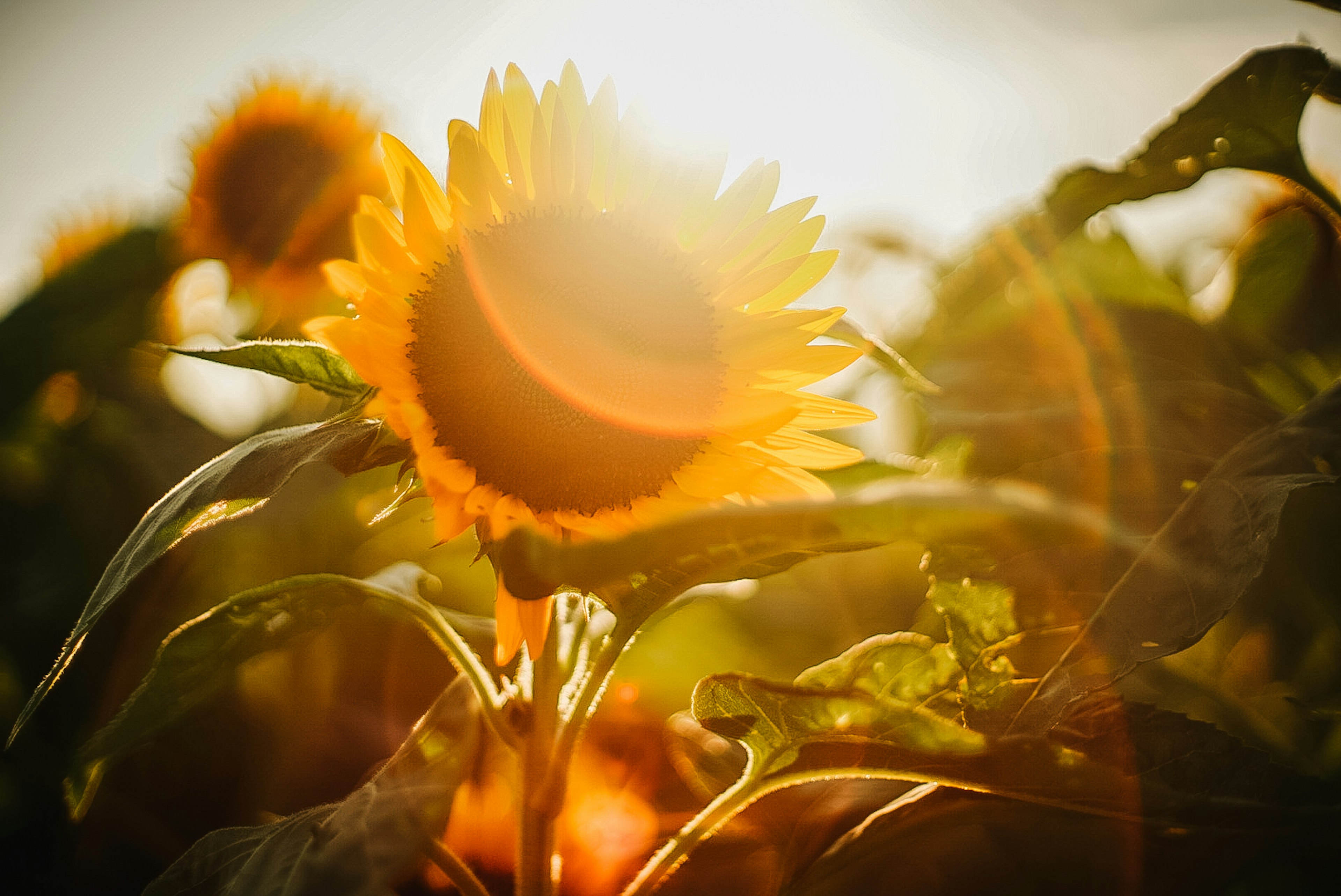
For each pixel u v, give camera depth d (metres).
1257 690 0.76
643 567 0.50
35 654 0.86
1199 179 0.66
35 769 0.78
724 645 0.91
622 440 0.58
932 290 0.74
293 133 1.03
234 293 1.06
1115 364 0.69
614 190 0.62
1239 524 0.56
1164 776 0.54
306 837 0.53
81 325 1.15
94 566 0.99
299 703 0.79
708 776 0.67
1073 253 0.73
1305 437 0.58
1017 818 0.58
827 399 0.61
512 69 0.62
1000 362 0.71
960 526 0.48
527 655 0.62
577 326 0.58
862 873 0.61
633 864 0.66
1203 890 0.56
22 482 1.06
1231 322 0.73
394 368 0.57
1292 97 0.64
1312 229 0.79
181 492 0.56
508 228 0.60
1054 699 0.54
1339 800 0.52
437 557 0.90
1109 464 0.63
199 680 0.58
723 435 0.60
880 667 0.56
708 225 0.62
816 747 0.56
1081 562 0.56
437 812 0.52
